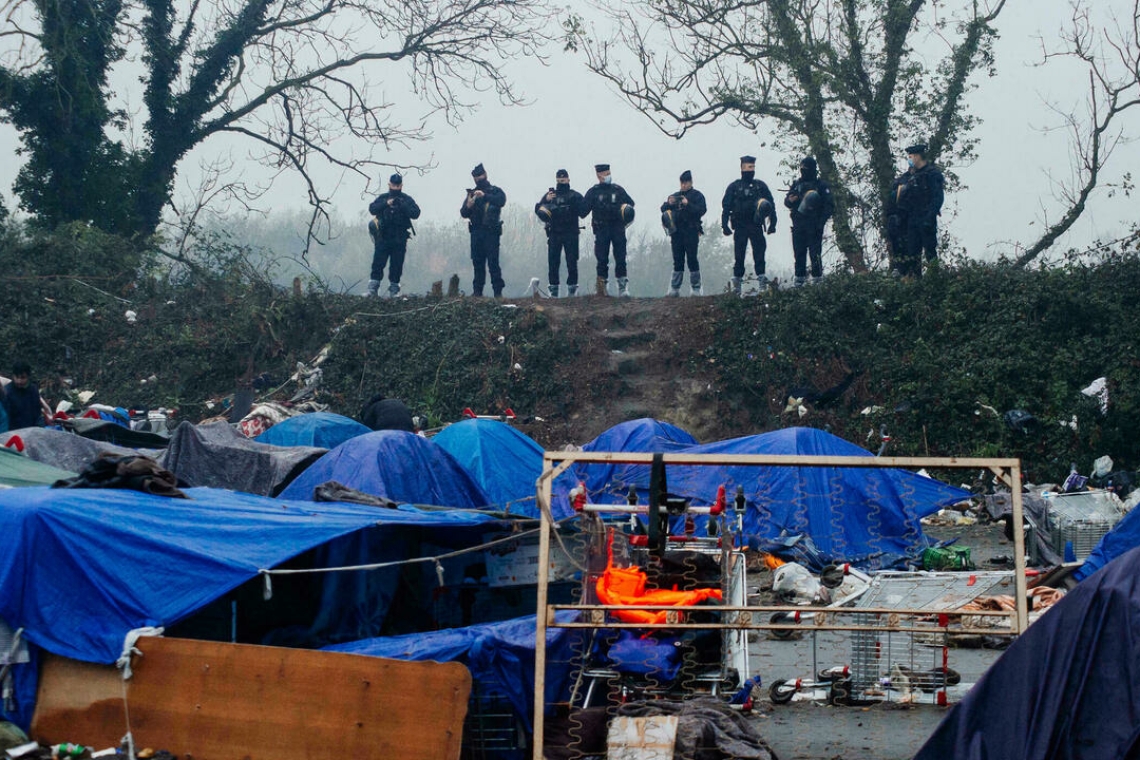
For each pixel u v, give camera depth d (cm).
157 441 1525
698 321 2244
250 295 2444
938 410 1972
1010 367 1983
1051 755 482
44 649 773
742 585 841
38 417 1587
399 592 951
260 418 1906
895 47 2578
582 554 960
